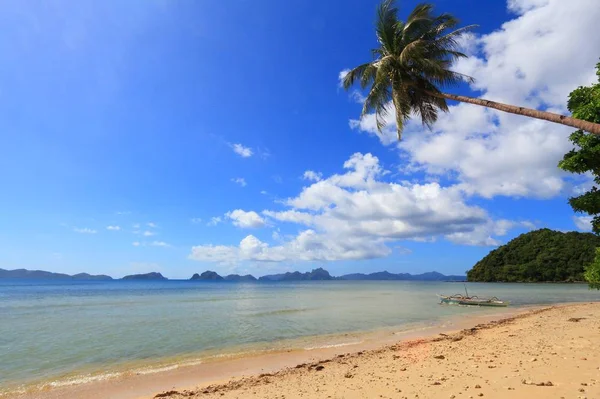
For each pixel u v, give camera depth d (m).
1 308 43.75
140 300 58.81
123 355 17.67
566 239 141.62
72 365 15.83
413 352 15.51
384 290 103.00
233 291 98.69
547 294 69.25
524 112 11.35
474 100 13.30
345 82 18.83
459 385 9.21
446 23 16.58
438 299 58.03
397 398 8.57
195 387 12.08
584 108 11.28
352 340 20.61
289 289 115.94
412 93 17.17
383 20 17.12
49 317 33.72
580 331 17.64
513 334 18.67
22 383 13.26
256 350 18.34
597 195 11.65
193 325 27.62
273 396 9.78
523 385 8.64
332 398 9.08
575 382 8.55
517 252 155.00
